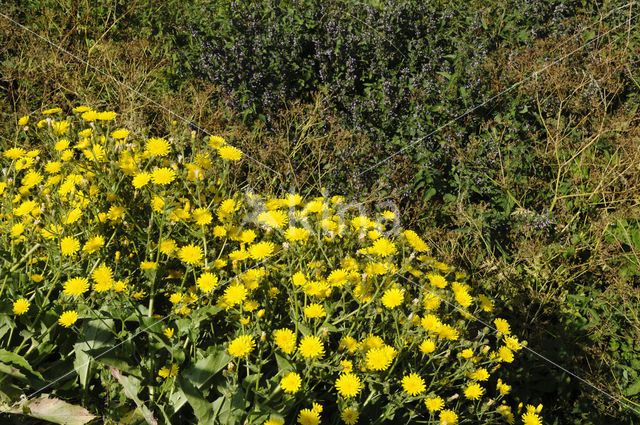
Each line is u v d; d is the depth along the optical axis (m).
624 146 3.91
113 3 4.88
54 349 2.16
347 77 4.33
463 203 3.88
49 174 2.64
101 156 2.43
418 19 4.88
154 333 2.01
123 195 2.53
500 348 2.38
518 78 4.35
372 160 3.82
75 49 4.33
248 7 4.51
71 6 4.61
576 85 4.29
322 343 2.01
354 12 4.80
